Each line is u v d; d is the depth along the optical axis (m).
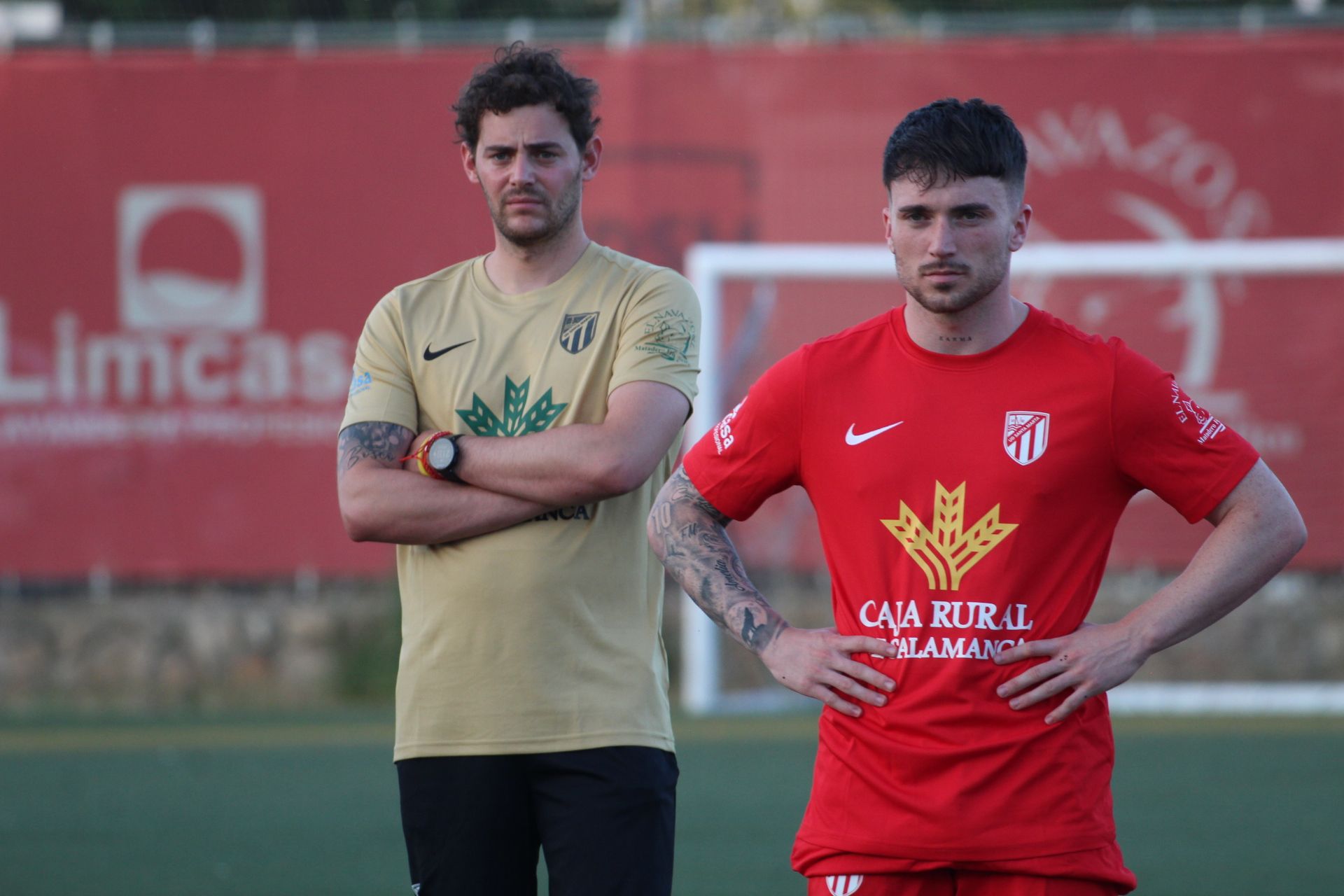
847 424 8.78
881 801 8.48
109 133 32.81
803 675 8.68
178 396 32.59
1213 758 25.34
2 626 32.59
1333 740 27.08
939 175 8.26
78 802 22.52
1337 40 32.00
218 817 21.48
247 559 32.47
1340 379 31.95
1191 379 32.47
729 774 24.16
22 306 32.72
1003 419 8.55
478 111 10.09
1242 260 31.41
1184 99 32.25
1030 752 8.32
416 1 38.28
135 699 32.59
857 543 8.69
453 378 10.31
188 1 38.06
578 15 38.56
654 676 10.16
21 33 32.94
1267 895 17.11
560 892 9.79
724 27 32.88
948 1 39.94
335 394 32.56
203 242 32.72
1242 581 8.42
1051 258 31.69
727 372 32.75
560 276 10.44
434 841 9.95
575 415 10.19
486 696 9.83
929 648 8.44
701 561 9.17
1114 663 8.32
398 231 32.62
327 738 28.14
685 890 17.33
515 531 9.91
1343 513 31.92
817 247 32.47
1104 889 8.45
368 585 33.41
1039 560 8.45
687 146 32.56
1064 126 32.41
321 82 32.75
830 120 32.47
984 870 8.34
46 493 32.56
